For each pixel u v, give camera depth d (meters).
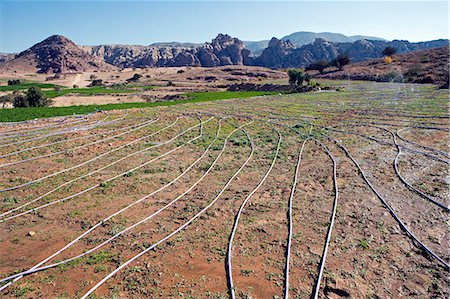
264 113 23.94
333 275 5.59
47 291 5.46
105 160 12.79
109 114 25.45
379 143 13.76
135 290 5.41
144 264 6.08
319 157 12.24
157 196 9.17
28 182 10.47
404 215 7.49
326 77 67.88
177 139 16.19
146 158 12.91
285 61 164.88
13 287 5.58
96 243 6.85
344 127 17.42
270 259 6.13
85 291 5.43
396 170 10.22
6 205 8.77
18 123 21.50
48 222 7.83
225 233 7.07
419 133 15.17
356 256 6.10
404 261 5.93
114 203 8.80
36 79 109.31
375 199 8.37
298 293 5.24
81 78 107.69
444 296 5.07
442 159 11.16
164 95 50.22
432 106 22.75
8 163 12.55
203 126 19.45
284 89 49.75
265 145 14.45
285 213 7.84
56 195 9.41
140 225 7.55
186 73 94.81
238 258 6.19
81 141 16.14
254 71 90.62
